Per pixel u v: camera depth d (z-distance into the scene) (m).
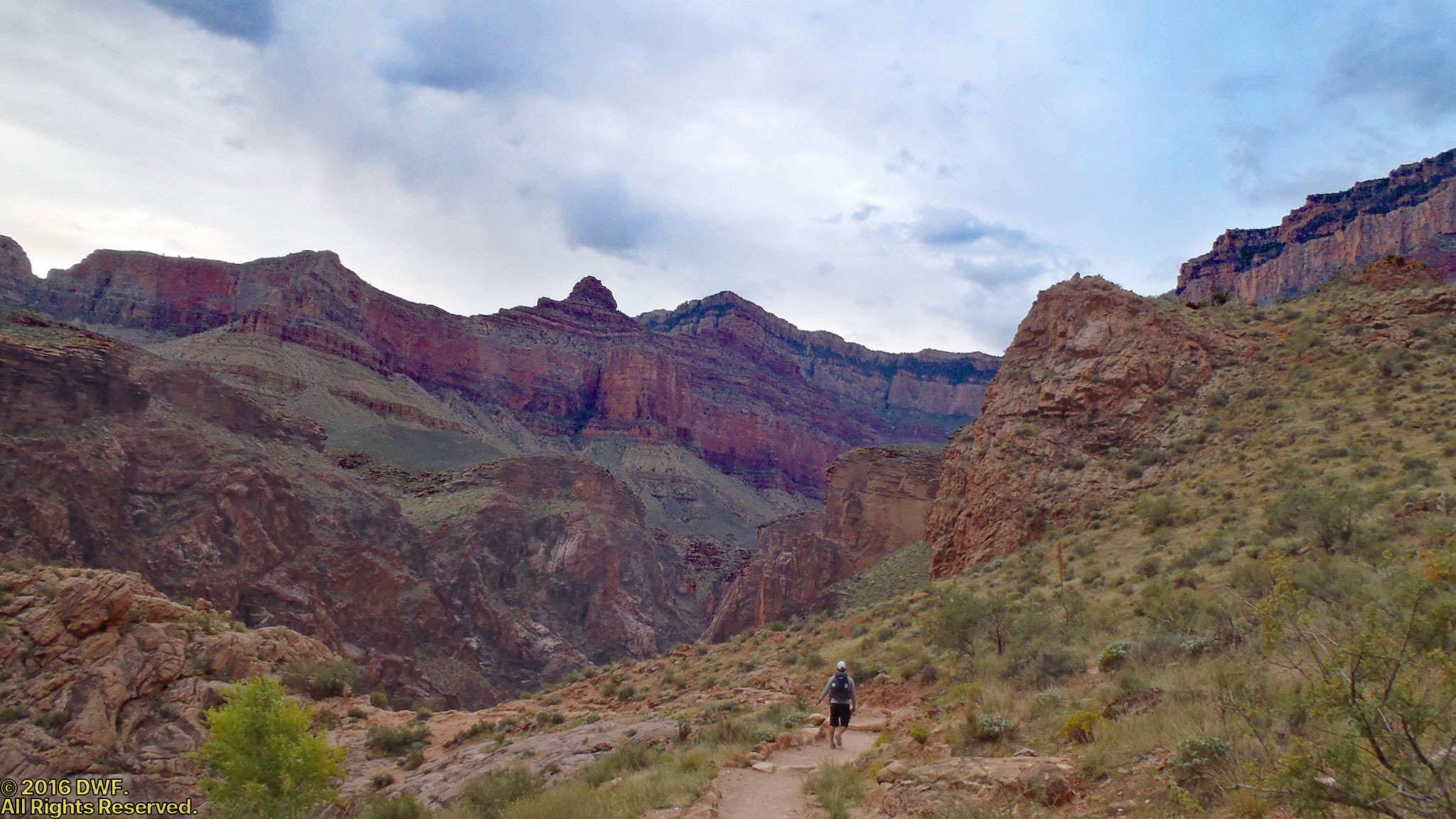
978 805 9.48
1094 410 44.84
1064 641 20.05
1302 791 5.99
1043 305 54.03
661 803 12.44
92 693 27.89
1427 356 38.88
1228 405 41.50
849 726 18.44
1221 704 9.92
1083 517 38.47
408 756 28.69
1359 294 49.41
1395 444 30.28
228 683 31.31
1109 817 8.35
